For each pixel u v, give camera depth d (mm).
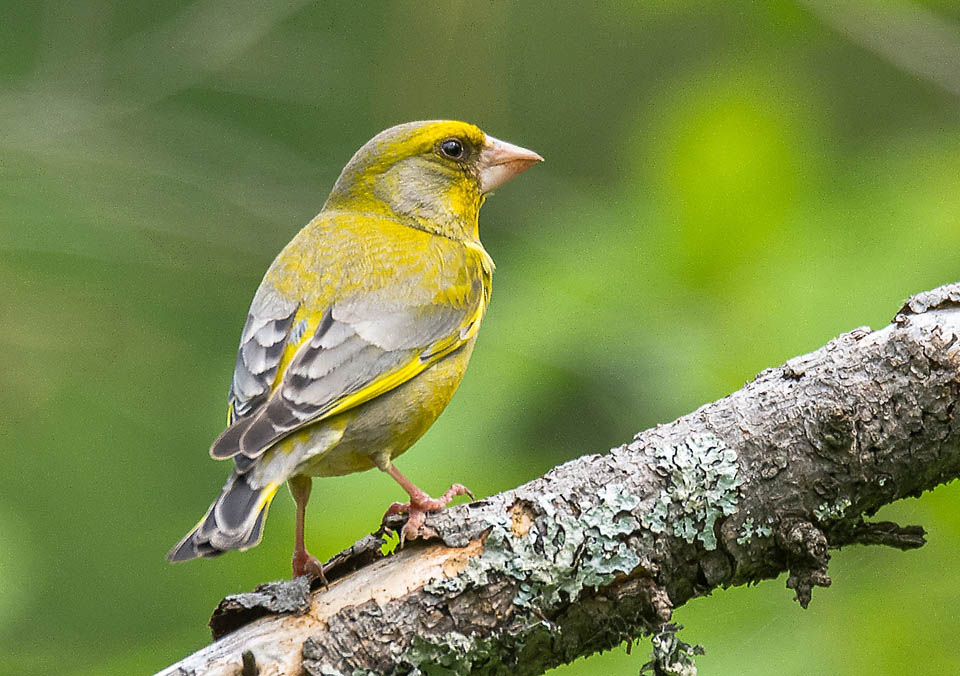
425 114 18266
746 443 7668
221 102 19828
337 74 19516
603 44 18672
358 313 9266
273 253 18953
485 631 7297
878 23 14328
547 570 7324
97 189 18688
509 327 12133
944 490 10359
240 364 9039
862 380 7719
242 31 19047
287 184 19141
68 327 17406
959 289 7914
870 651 10234
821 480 7652
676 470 7586
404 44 18266
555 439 12180
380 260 9648
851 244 11336
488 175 10992
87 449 16406
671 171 11664
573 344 11781
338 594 7305
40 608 14906
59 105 19047
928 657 10180
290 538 11648
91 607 15008
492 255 18141
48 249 17812
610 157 18578
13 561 12234
